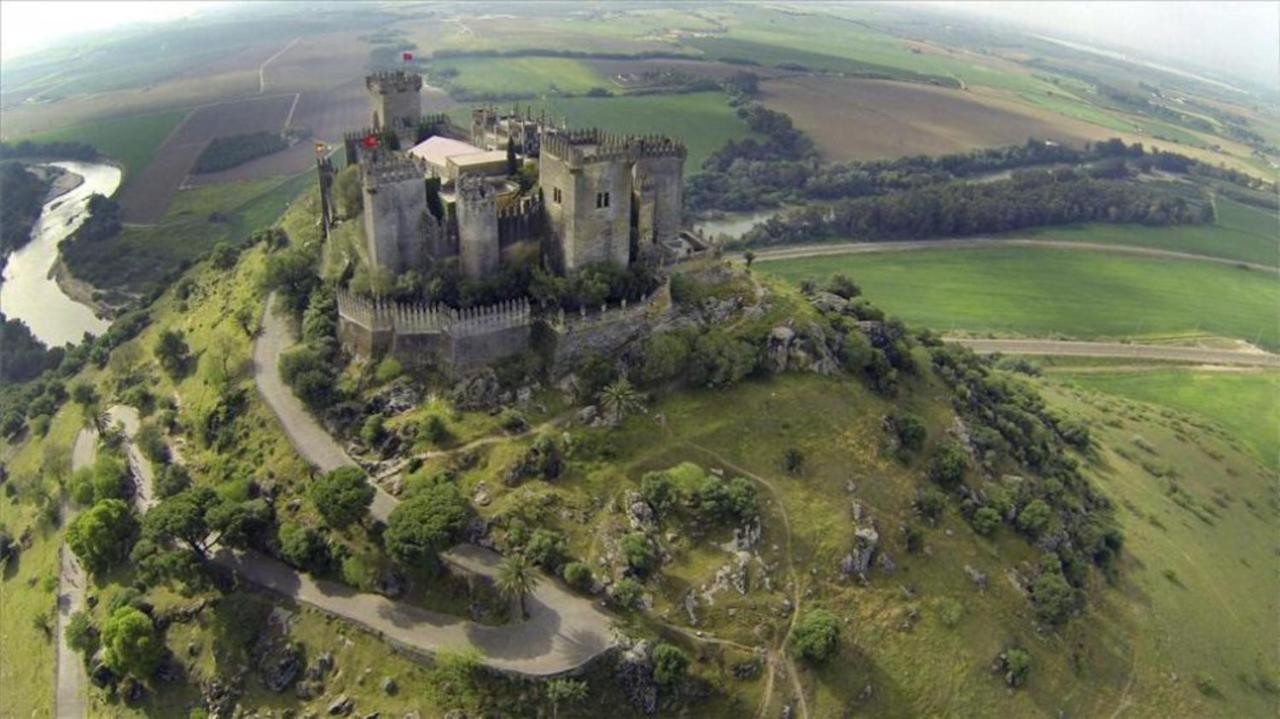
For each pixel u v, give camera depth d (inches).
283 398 5620.1
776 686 4515.3
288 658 4389.8
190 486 5329.7
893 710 4682.6
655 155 6264.8
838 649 4687.5
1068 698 5182.1
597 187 5561.0
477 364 5442.9
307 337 5831.7
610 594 4500.5
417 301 5472.4
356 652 4350.4
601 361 5472.4
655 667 4274.1
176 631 4638.3
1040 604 5408.5
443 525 4333.2
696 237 6786.4
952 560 5403.5
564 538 4690.0
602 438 5177.2
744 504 4923.7
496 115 7608.3
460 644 4279.0
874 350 6250.0
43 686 4805.6
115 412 6437.0
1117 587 5974.4
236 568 4766.2
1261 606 6505.9
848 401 5895.7
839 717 4542.3
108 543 4987.7
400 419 5280.5
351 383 5472.4
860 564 5093.5
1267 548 7209.6
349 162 7214.6
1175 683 5565.9
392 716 4138.8
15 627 5300.2
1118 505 6904.5
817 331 6146.7
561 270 5748.0
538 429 5196.9
